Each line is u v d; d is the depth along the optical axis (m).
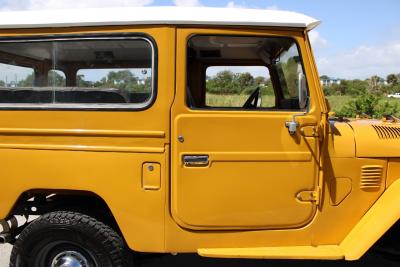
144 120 2.78
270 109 2.85
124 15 2.76
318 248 2.92
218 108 2.81
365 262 3.89
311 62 2.82
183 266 3.85
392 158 3.01
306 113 2.83
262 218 2.87
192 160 2.78
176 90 2.76
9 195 2.89
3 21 2.83
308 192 2.88
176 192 2.80
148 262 3.90
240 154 2.80
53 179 2.85
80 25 2.79
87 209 3.02
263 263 3.90
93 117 2.82
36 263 2.99
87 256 2.97
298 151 2.84
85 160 2.82
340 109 8.19
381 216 2.87
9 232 3.07
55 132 2.83
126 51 2.81
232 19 2.73
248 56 3.23
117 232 3.01
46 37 2.83
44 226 2.88
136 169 2.80
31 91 2.92
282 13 2.82
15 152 2.86
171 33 2.74
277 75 3.20
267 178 2.84
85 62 2.86
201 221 2.83
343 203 2.97
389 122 3.45
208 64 3.22
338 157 2.93
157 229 2.84
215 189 2.81
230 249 2.88
